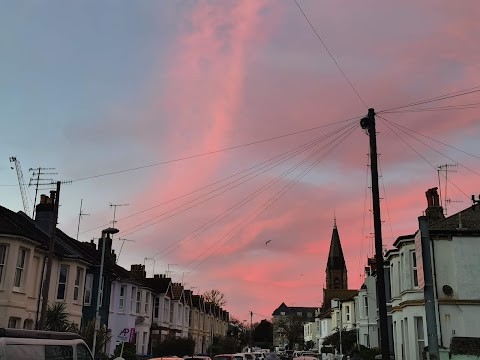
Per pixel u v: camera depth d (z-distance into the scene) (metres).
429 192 31.88
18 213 33.72
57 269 30.55
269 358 49.88
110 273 38.41
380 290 17.39
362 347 43.91
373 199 18.39
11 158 35.88
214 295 101.12
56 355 11.98
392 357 34.34
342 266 130.88
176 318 56.00
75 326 28.48
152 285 52.56
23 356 10.76
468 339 20.33
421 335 26.78
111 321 39.69
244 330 135.25
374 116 19.52
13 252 24.88
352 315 63.75
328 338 67.50
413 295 27.56
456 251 26.25
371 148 19.08
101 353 29.73
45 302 21.66
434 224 28.33
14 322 24.92
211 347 65.69
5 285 24.39
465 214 28.39
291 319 136.25
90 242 41.22
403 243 28.98
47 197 34.97
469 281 25.72
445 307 25.69
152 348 46.34
